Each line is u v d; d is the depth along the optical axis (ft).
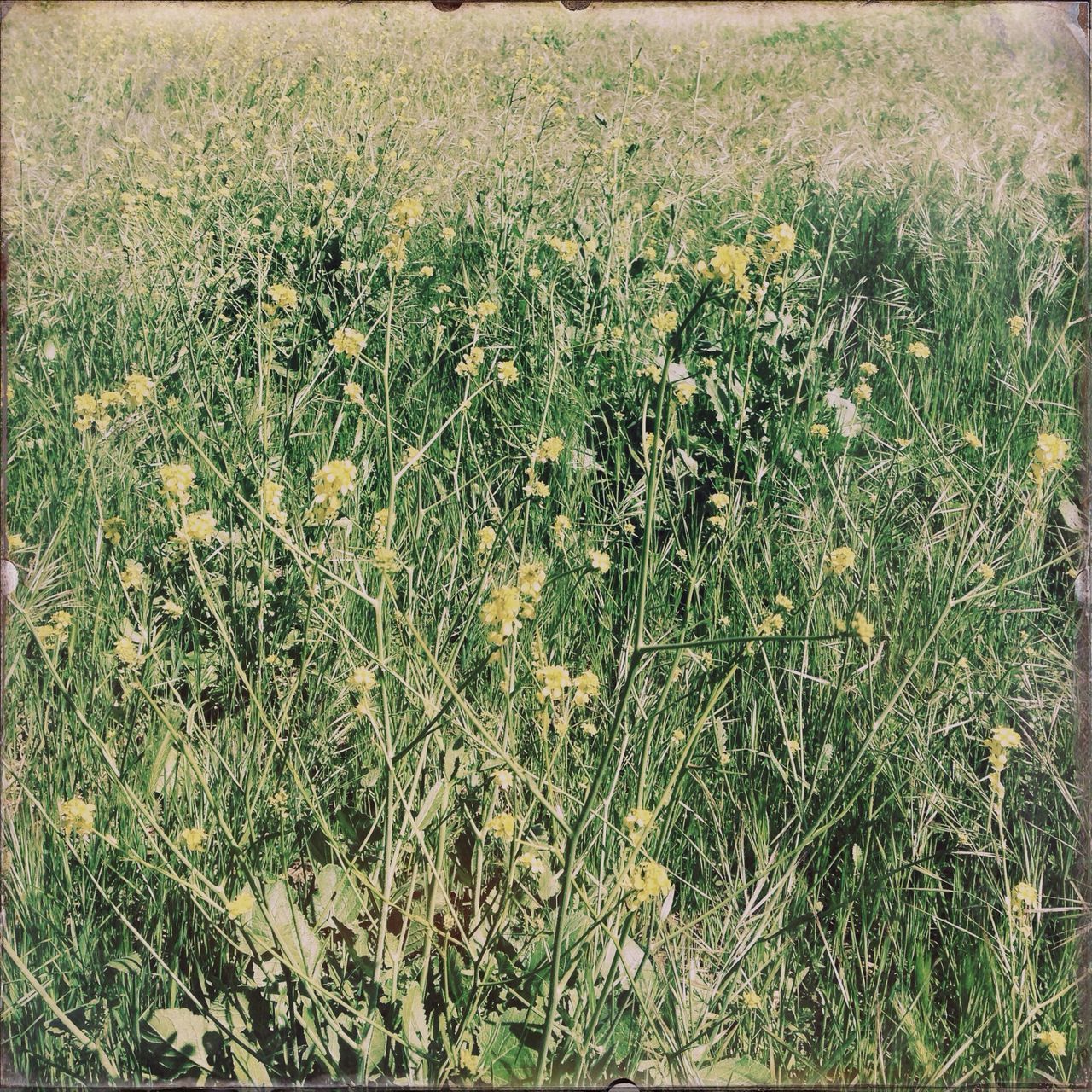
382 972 4.84
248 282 5.07
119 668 4.95
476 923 4.85
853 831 4.97
